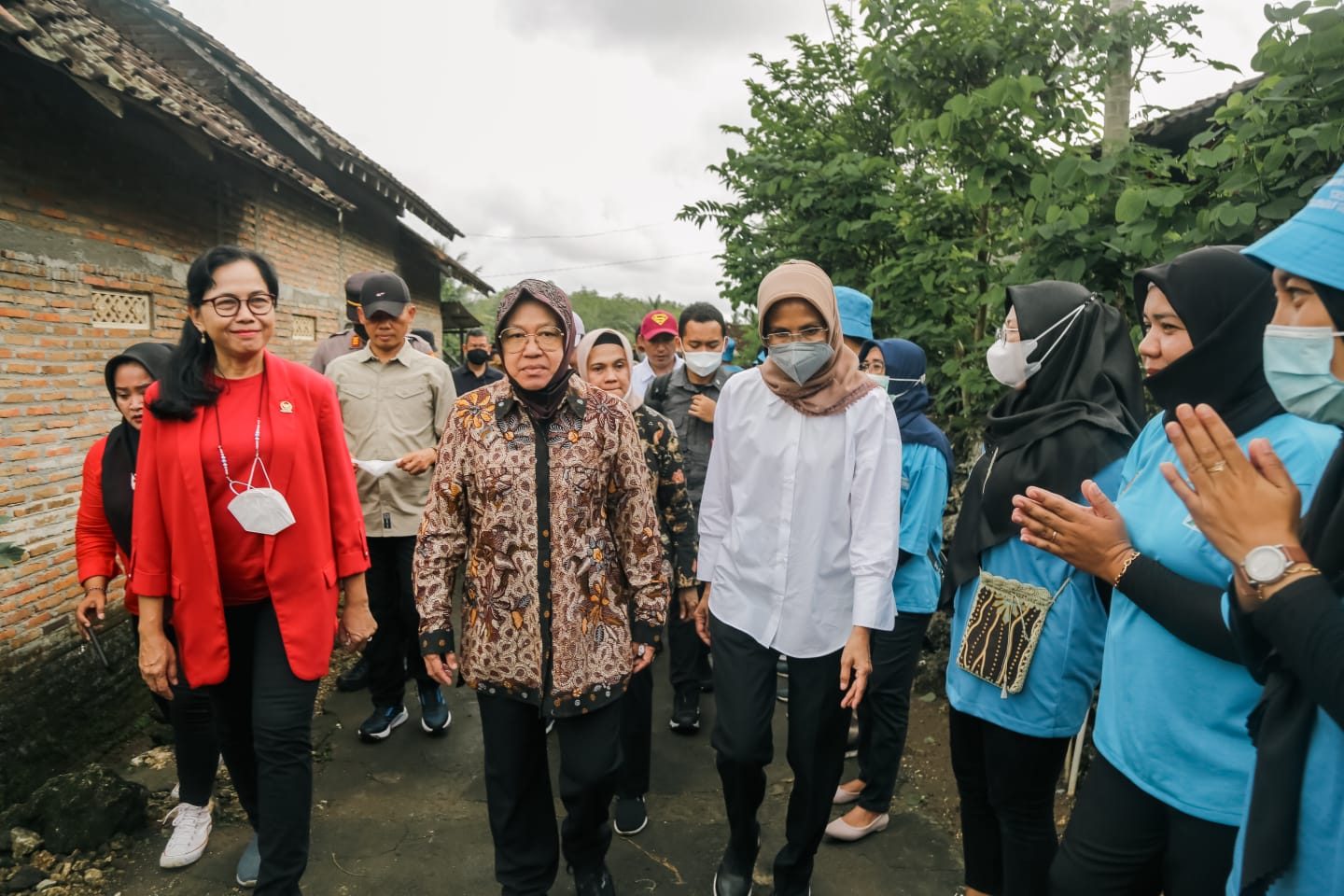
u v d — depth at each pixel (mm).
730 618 2379
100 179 4492
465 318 19516
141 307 4938
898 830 2988
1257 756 1173
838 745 2379
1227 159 2963
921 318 5004
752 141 6723
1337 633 992
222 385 2326
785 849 2436
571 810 2312
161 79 5211
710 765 3537
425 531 2281
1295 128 2711
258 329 2266
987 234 4668
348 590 2637
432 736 3748
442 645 2221
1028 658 1918
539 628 2170
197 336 2326
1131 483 1682
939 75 4797
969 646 2043
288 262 7672
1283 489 1090
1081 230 3371
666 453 2916
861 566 2252
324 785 3316
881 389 2363
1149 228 3037
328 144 8117
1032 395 2119
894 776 2893
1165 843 1522
